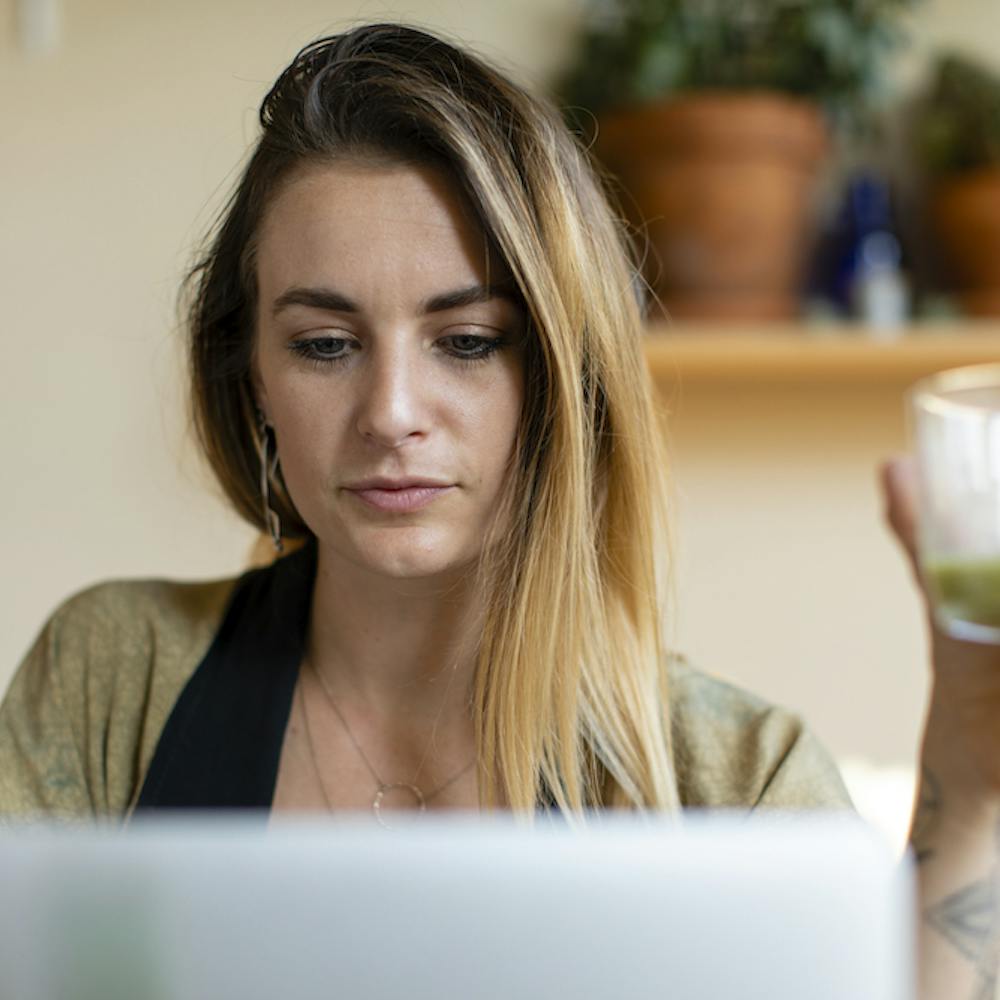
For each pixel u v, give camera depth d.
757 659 2.60
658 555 1.46
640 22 2.35
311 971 0.55
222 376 1.44
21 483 2.59
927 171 2.48
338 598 1.38
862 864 0.54
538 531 1.28
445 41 1.28
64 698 1.45
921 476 1.23
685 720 1.41
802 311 2.45
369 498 1.21
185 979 0.55
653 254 2.31
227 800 1.37
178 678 1.42
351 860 0.55
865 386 2.59
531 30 2.51
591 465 1.33
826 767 1.36
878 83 2.38
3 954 0.54
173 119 2.56
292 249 1.20
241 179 1.35
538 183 1.23
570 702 1.32
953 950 1.08
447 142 1.17
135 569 2.58
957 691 1.13
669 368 2.47
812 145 2.33
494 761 1.35
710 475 2.60
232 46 2.55
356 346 1.21
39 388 2.58
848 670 2.61
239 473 1.49
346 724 1.39
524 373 1.25
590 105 2.38
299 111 1.24
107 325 2.57
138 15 2.55
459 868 0.55
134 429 2.58
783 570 2.60
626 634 1.37
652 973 0.55
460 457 1.22
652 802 1.33
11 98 2.56
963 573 1.19
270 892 0.55
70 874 0.55
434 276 1.18
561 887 0.55
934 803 1.12
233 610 1.46
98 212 2.57
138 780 1.40
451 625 1.35
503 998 0.55
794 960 0.54
